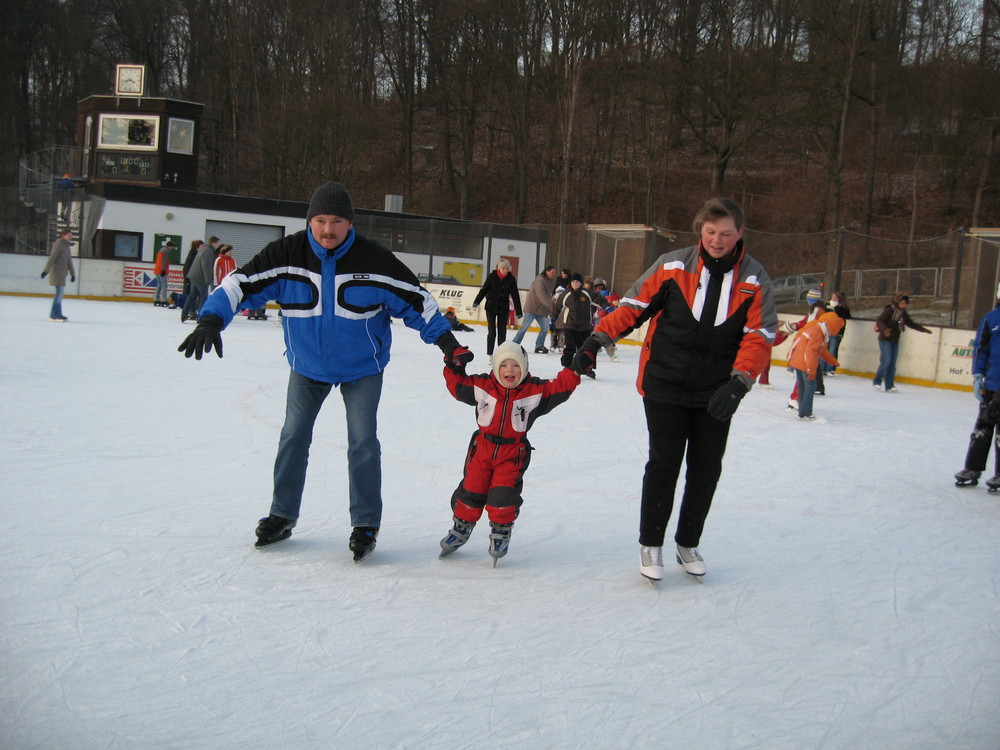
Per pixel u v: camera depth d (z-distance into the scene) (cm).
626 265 2389
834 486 664
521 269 2941
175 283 2356
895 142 3822
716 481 404
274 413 813
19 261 2248
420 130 4850
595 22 3512
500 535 412
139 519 459
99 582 367
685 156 4634
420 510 514
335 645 319
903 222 3672
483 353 1620
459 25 4188
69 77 4616
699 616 370
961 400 1422
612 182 4544
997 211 3575
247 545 427
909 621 377
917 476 730
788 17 3231
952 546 508
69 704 268
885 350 1479
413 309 416
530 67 4116
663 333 392
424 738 257
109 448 625
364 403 415
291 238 405
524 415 405
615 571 422
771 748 263
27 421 698
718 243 376
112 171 3077
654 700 289
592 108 4359
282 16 4338
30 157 3253
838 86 3136
